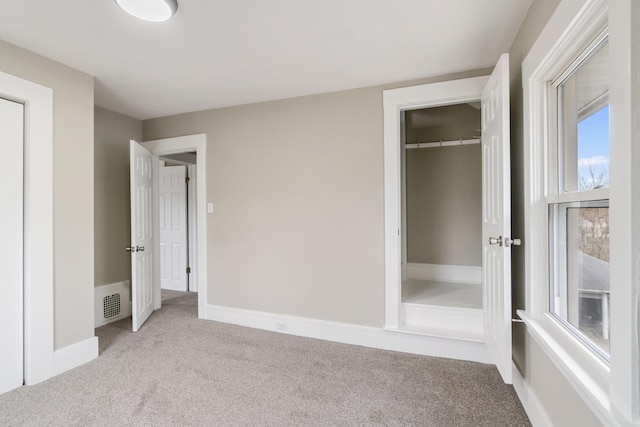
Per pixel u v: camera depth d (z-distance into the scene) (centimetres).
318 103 298
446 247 400
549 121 164
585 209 136
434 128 404
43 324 220
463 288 352
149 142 371
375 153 279
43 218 221
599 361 114
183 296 455
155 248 381
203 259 348
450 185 398
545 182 166
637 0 82
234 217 334
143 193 342
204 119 345
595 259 127
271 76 260
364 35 201
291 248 310
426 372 231
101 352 263
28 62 215
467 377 224
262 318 321
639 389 85
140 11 171
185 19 181
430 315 280
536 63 157
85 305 249
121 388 209
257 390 207
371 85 278
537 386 169
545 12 151
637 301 85
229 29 192
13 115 209
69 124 239
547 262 167
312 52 222
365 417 180
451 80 255
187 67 243
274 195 316
